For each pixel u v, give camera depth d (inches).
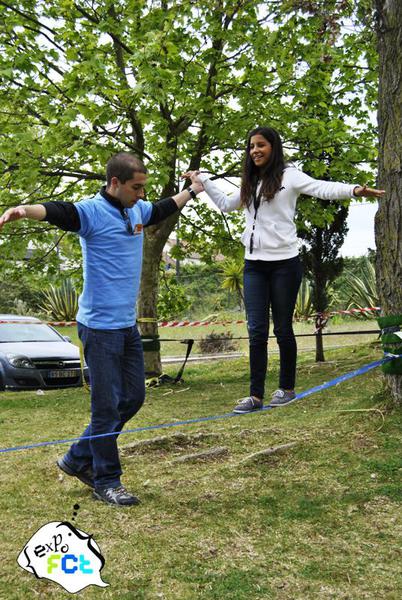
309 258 449.4
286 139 386.6
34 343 409.4
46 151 333.4
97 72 312.7
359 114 408.2
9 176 374.9
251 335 163.6
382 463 165.3
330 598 106.7
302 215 410.9
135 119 373.4
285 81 370.6
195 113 360.5
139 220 158.2
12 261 445.1
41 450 213.5
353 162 381.1
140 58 297.6
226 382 391.5
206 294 1318.9
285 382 165.0
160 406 304.0
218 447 195.3
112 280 152.2
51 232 445.4
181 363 591.2
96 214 148.6
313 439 191.8
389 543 126.8
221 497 155.3
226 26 369.4
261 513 145.1
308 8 231.6
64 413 293.3
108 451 156.5
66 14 361.7
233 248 459.5
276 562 120.5
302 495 153.3
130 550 127.0
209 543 129.6
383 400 200.2
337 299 869.2
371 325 716.7
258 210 160.4
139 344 162.1
